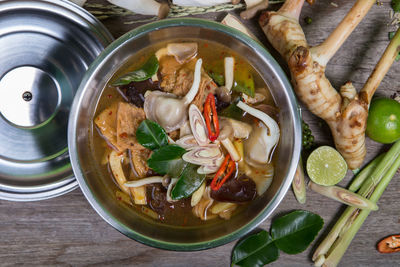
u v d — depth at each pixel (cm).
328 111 63
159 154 56
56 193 65
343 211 68
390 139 65
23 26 64
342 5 67
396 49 62
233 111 59
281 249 67
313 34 67
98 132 60
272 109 59
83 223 67
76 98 57
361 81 67
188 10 67
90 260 67
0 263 67
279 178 59
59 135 66
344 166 66
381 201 69
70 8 63
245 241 67
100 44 64
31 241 67
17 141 66
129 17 66
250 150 59
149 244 58
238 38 57
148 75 58
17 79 65
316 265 67
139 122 59
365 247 69
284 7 64
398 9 67
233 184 58
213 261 68
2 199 67
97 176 60
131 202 60
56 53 65
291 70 62
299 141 58
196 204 59
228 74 59
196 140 57
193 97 58
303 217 67
